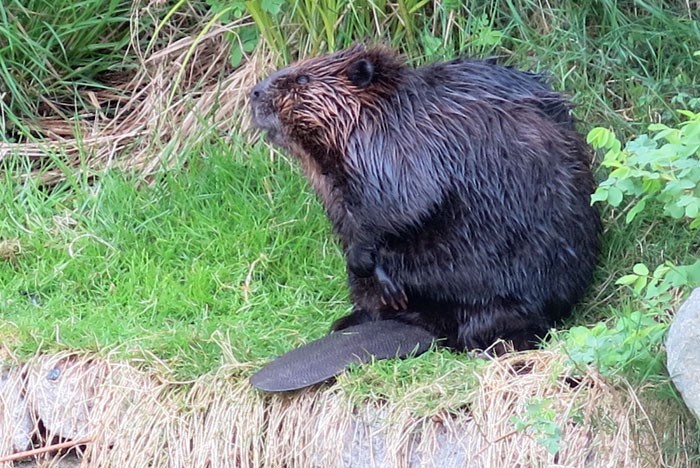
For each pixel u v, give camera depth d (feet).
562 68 33.63
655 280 23.86
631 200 30.73
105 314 29.81
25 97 38.29
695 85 32.99
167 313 30.07
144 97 38.93
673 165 23.25
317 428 25.21
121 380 26.84
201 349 27.66
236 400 25.93
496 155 26.48
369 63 26.63
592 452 23.61
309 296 30.76
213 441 25.79
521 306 27.04
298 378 25.39
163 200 34.37
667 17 33.99
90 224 33.60
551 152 26.96
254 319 29.78
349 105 26.63
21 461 27.40
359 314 28.53
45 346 27.81
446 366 25.71
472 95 26.91
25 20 38.42
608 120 32.71
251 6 34.42
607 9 34.42
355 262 27.27
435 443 24.32
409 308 27.73
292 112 27.04
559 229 26.99
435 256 26.81
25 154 36.50
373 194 26.48
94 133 37.83
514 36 35.47
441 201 26.35
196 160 35.47
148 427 26.21
